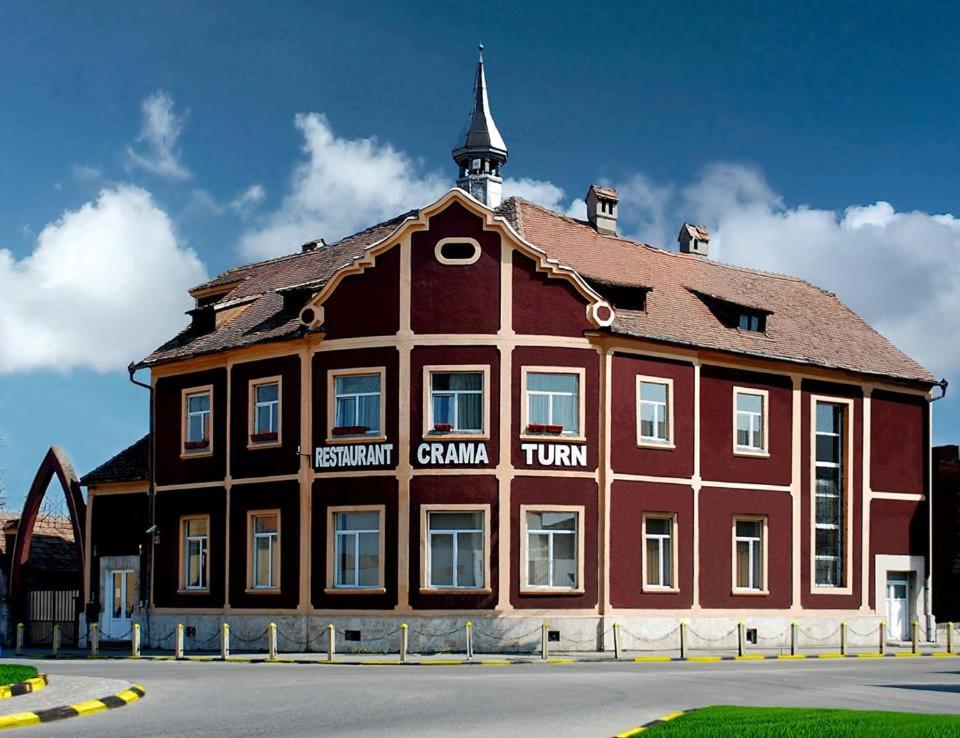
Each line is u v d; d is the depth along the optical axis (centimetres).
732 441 4672
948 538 5584
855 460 5019
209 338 4859
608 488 4300
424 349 4241
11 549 5462
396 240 4294
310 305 4397
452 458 4200
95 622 5100
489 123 5538
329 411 4350
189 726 2039
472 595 4169
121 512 5094
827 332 5209
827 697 2494
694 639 4475
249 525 4562
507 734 1920
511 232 4256
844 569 4938
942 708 2306
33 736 1931
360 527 4306
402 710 2252
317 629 4309
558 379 4294
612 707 2291
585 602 4244
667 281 4894
